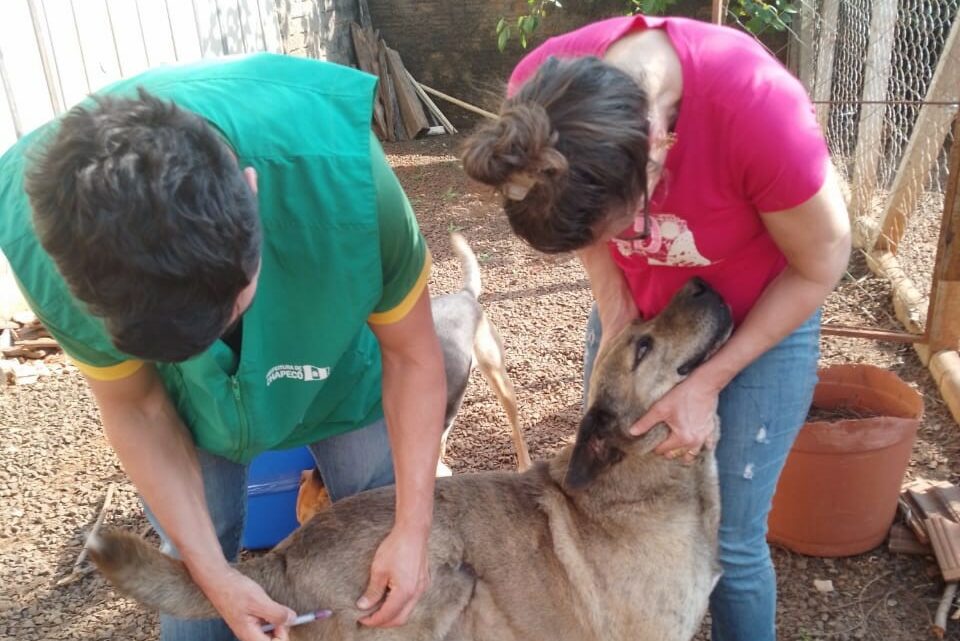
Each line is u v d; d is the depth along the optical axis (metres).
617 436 2.63
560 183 1.64
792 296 2.24
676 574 2.61
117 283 1.39
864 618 3.24
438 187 8.95
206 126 1.48
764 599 2.73
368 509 2.57
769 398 2.50
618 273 2.87
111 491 4.30
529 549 2.61
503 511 2.66
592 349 3.07
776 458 2.60
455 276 6.70
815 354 2.55
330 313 2.07
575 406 4.82
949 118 5.17
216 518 2.68
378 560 2.26
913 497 3.68
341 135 1.95
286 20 9.94
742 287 2.56
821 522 3.45
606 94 1.65
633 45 2.08
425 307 2.19
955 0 6.33
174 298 1.41
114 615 3.55
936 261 4.46
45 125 1.94
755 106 1.99
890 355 4.88
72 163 1.38
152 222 1.36
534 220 1.73
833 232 2.11
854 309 5.48
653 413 2.48
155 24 7.32
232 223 1.43
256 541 3.90
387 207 1.99
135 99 1.51
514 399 4.29
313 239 1.95
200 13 7.96
